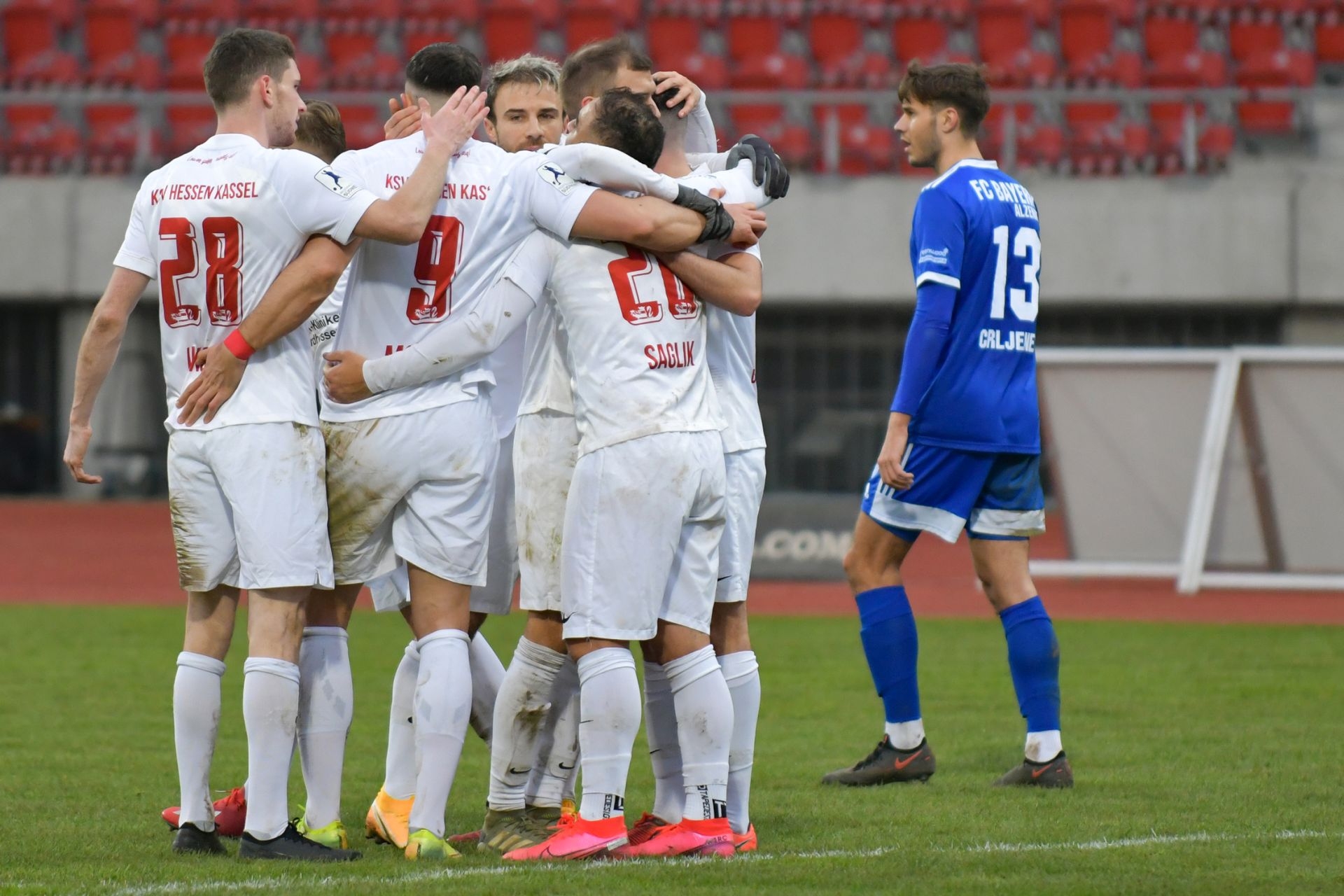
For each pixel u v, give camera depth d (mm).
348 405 13570
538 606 13688
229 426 13172
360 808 15898
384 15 67125
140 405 64125
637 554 13000
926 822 14773
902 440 16875
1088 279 58594
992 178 17297
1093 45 65562
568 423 13672
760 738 19891
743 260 13914
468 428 13664
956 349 17031
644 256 13406
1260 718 21078
